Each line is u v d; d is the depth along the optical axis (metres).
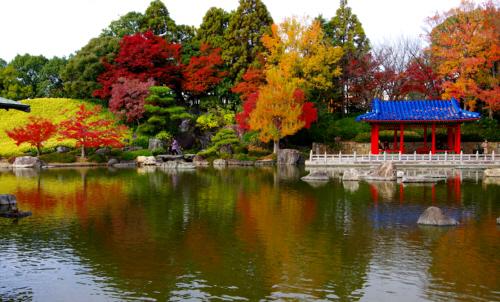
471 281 13.12
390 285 12.87
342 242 17.20
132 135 65.50
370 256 15.45
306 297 12.07
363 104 76.25
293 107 57.44
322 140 65.06
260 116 57.25
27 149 58.75
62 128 60.72
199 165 57.03
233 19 75.94
